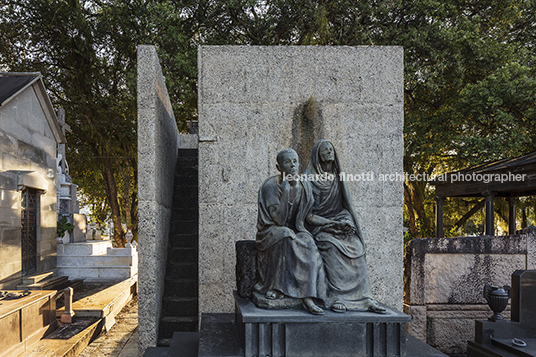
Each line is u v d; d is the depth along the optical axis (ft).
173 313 16.02
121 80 46.57
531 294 13.35
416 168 48.08
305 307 10.22
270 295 10.46
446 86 41.88
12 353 14.32
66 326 18.79
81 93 44.65
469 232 61.87
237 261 12.35
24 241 24.94
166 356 12.59
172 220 20.67
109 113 44.16
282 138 15.78
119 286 27.48
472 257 16.87
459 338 16.46
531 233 17.07
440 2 38.96
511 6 40.11
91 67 45.52
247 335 9.82
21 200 23.95
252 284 11.91
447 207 51.90
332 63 16.05
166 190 18.39
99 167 48.37
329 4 40.40
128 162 49.29
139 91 14.75
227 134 15.58
